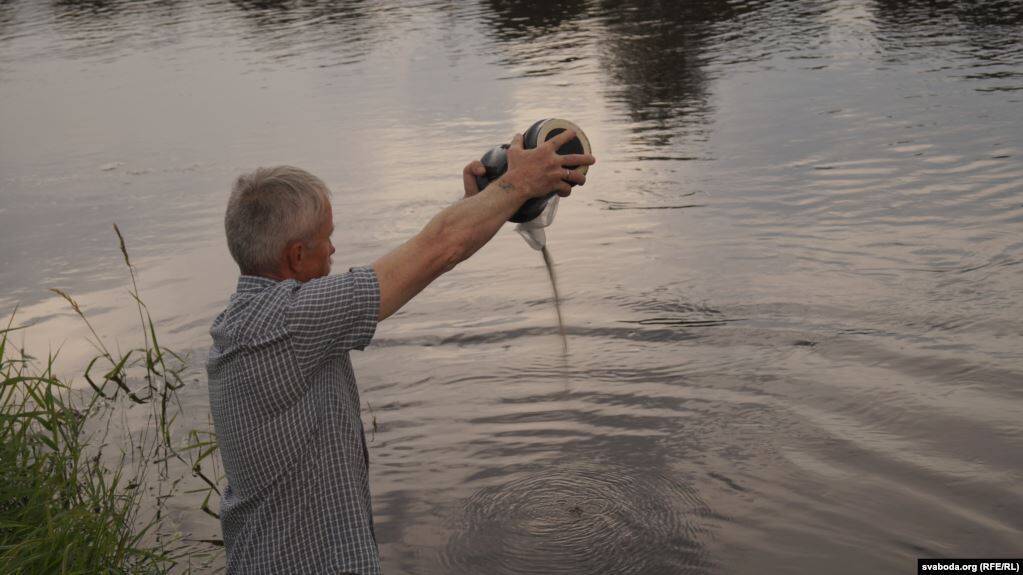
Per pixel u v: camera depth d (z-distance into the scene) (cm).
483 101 984
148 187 786
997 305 470
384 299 199
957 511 324
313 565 200
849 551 308
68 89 1191
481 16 1534
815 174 693
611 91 992
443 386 445
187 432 417
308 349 196
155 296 569
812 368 429
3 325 541
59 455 367
